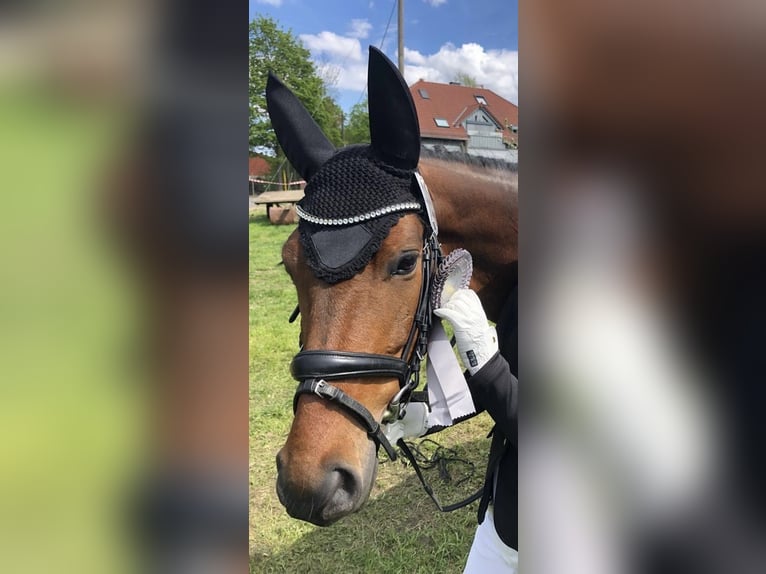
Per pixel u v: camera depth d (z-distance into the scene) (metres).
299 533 2.40
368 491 1.08
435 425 1.16
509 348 1.28
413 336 1.13
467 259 1.19
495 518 1.21
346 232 1.08
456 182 1.39
